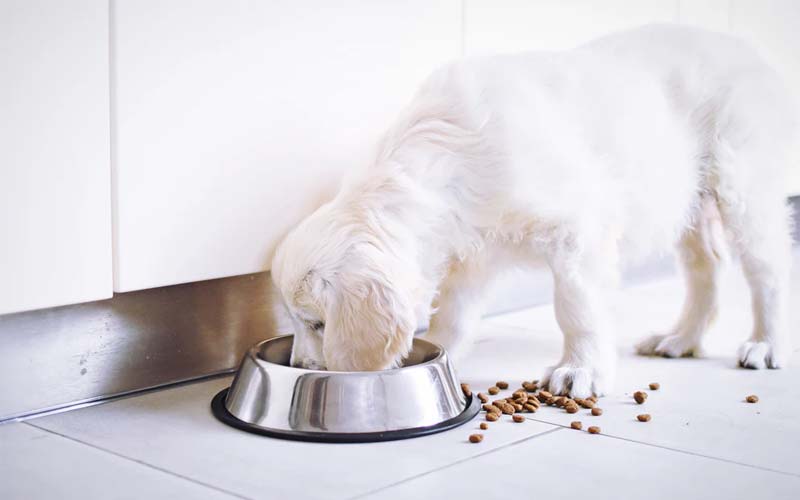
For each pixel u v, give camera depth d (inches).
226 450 40.3
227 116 46.1
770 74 52.2
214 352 50.4
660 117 49.6
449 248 45.5
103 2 41.9
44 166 41.1
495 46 56.6
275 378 42.4
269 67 47.2
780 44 78.8
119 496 36.4
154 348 48.0
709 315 53.9
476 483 37.5
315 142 49.4
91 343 45.8
